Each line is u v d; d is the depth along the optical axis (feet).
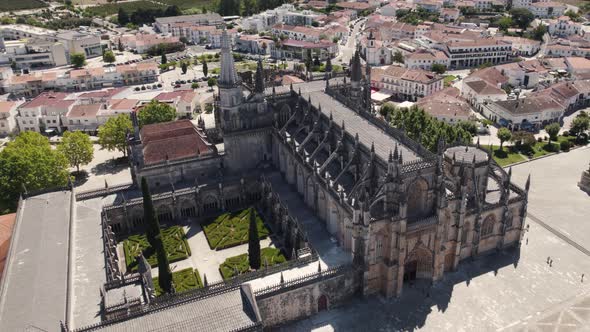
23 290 303.89
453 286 370.94
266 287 328.90
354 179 392.68
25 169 451.12
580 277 378.32
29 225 374.43
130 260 402.72
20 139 524.52
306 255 362.53
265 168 507.30
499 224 401.70
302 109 494.59
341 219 374.22
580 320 335.47
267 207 464.24
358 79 525.34
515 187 413.59
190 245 425.69
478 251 403.54
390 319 341.41
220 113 488.02
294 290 336.49
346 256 368.89
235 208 481.46
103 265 350.64
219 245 418.31
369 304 357.00
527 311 344.49
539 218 459.73
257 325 272.10
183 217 466.70
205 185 465.47
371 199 341.41
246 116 485.15
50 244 351.05
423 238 359.46
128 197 456.45
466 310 346.74
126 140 537.24
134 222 452.35
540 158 589.32
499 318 338.75
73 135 553.23
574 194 503.20
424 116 558.15
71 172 567.59
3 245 381.81
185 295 322.14
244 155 500.33
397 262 351.05
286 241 413.80
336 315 348.79
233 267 386.73
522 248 415.03
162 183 475.31
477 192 383.04
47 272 320.70
